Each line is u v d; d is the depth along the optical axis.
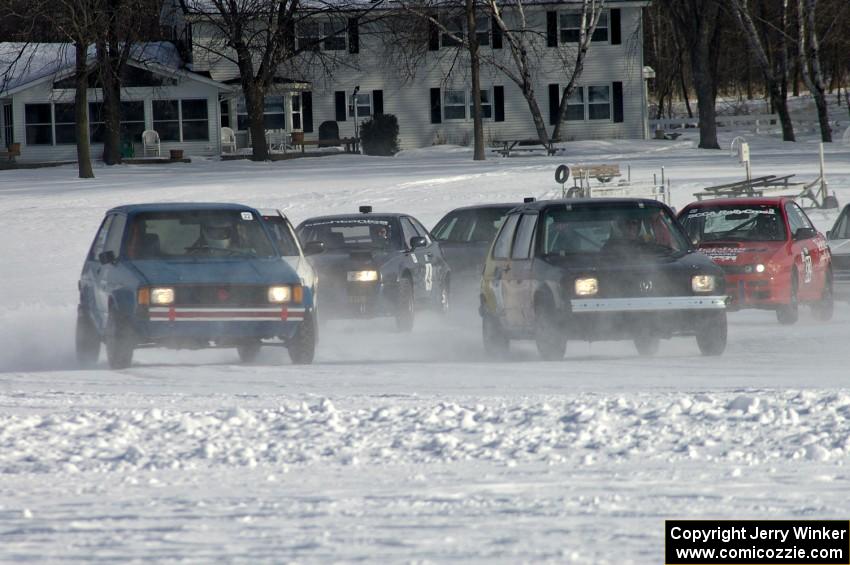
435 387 43.53
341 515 22.12
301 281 53.09
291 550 19.36
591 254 53.62
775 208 70.69
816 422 31.31
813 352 53.59
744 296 66.12
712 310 51.47
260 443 30.95
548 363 51.34
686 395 37.38
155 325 50.94
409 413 34.75
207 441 31.25
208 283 51.47
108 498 24.44
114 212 58.47
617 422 32.41
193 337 51.38
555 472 26.28
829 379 43.31
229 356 60.97
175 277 51.50
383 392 42.28
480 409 35.00
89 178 194.00
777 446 28.55
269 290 52.06
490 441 30.33
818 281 70.19
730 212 71.50
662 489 24.06
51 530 21.22
